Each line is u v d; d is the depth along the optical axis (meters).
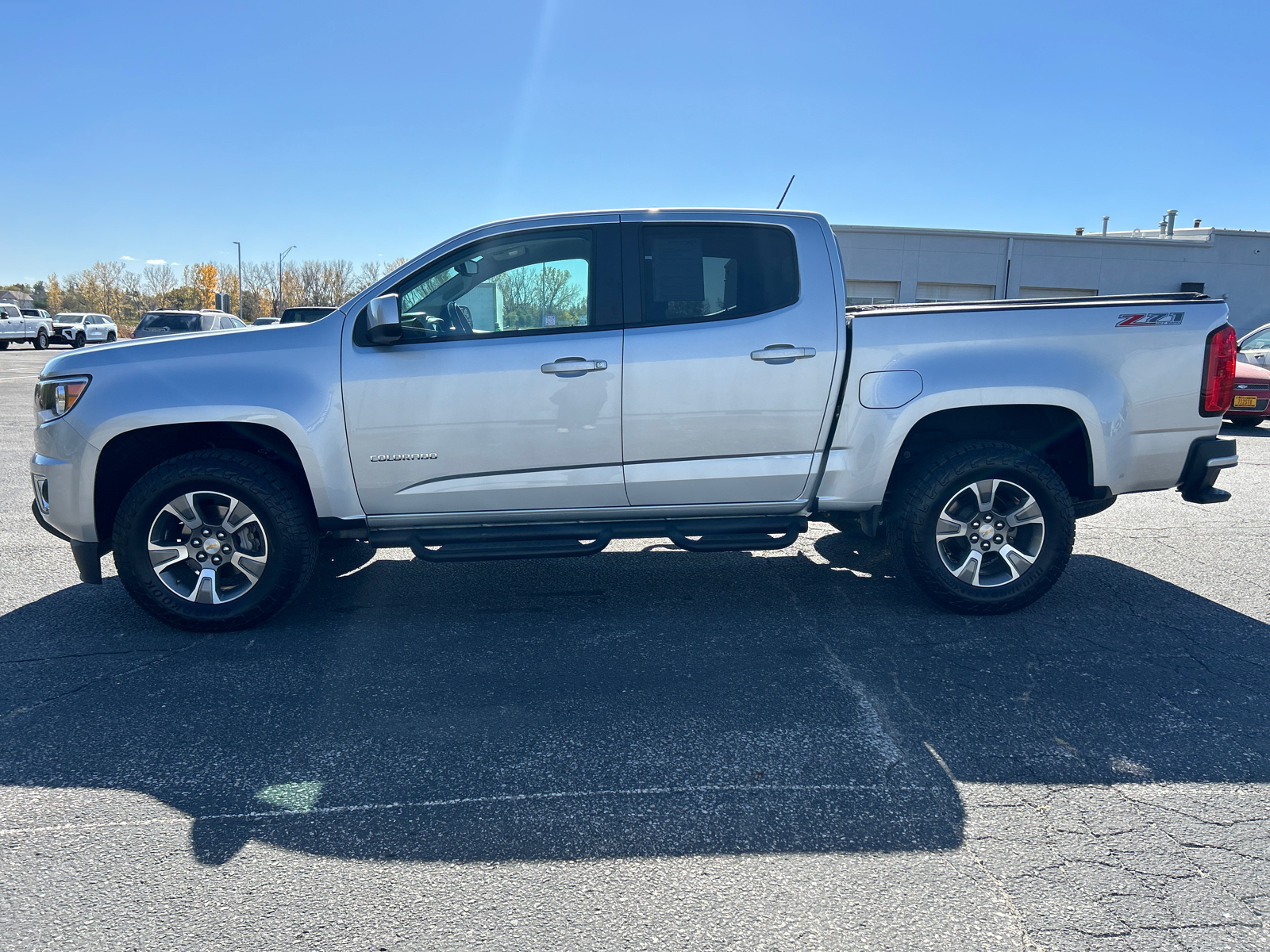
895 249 30.97
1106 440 4.21
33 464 4.21
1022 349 4.18
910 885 2.27
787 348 4.16
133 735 3.16
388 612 4.51
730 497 4.30
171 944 2.06
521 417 4.12
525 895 2.25
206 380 4.04
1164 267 32.12
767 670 3.72
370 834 2.53
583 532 4.25
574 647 4.00
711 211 4.25
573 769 2.90
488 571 5.27
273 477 4.10
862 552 5.63
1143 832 2.51
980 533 4.30
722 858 2.40
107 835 2.54
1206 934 2.07
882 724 3.21
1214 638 4.07
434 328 4.17
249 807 2.68
